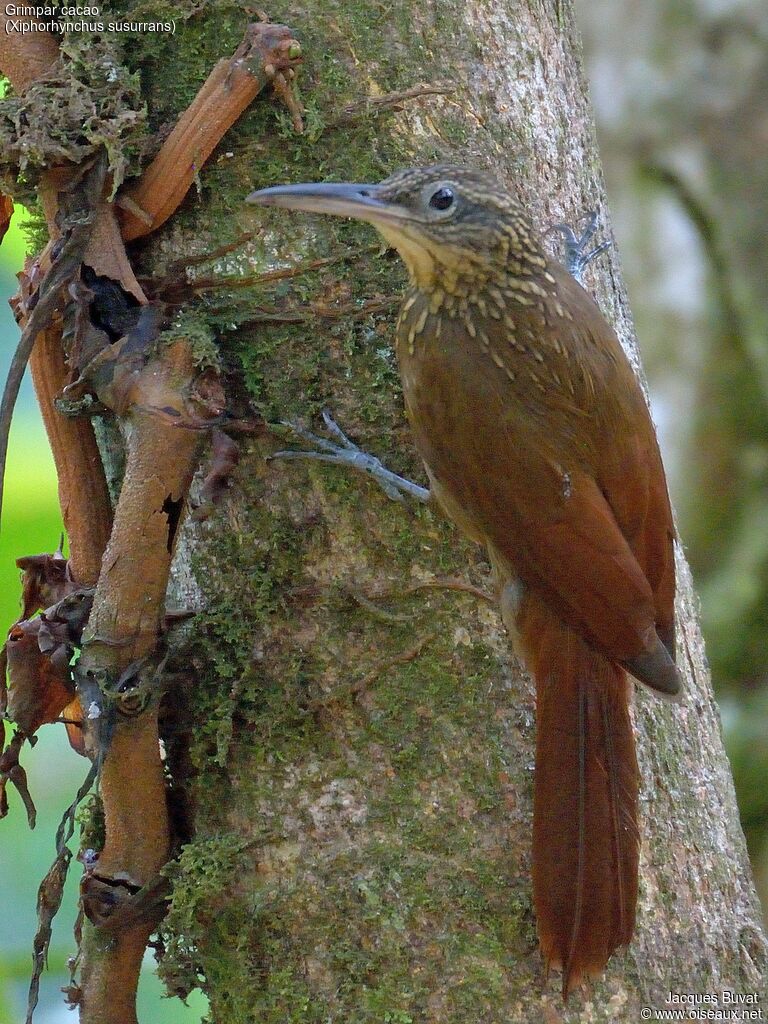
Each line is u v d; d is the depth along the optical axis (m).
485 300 4.53
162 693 4.51
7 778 4.53
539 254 4.54
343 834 4.51
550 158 4.55
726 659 5.25
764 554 5.29
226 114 4.50
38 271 4.52
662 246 5.43
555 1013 4.50
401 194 4.51
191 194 4.51
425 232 4.52
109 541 4.51
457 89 4.53
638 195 5.44
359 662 4.51
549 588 4.52
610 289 4.58
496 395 4.53
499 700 4.52
